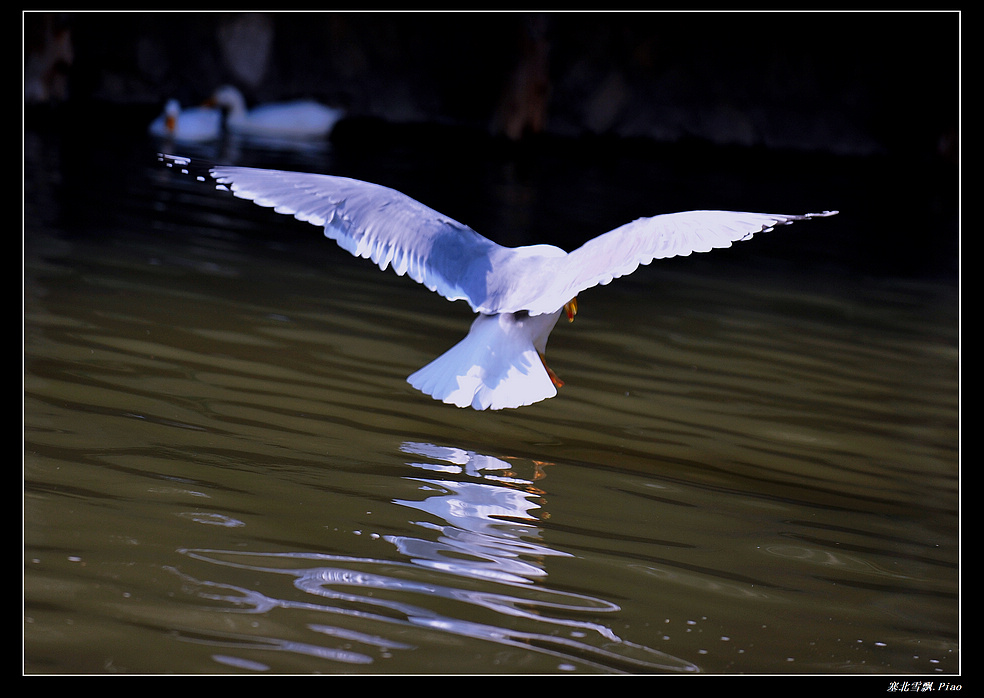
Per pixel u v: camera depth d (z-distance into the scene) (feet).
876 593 21.24
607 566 21.16
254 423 27.89
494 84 118.42
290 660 16.46
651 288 55.31
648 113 122.42
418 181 82.64
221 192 71.56
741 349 43.29
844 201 93.86
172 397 29.22
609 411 33.01
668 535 23.25
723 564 21.94
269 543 20.53
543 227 68.33
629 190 88.53
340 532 21.36
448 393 23.06
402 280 50.85
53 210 57.98
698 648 18.15
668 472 27.76
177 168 21.24
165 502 22.04
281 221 63.46
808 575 21.81
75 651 16.19
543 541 22.08
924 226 85.10
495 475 26.00
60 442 24.85
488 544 21.58
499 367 23.29
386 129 117.70
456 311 45.47
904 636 19.34
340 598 18.53
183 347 34.55
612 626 18.61
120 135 93.04
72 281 42.55
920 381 40.32
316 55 119.24
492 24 117.60
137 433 26.03
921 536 24.67
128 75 110.93
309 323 40.09
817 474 28.84
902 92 122.62
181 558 19.48
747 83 123.54
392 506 23.12
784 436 32.12
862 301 56.18
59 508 21.18
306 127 108.17
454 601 18.86
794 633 19.11
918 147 122.31
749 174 105.50
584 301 50.57
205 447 25.63
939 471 29.86
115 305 39.34
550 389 23.22
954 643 19.17
